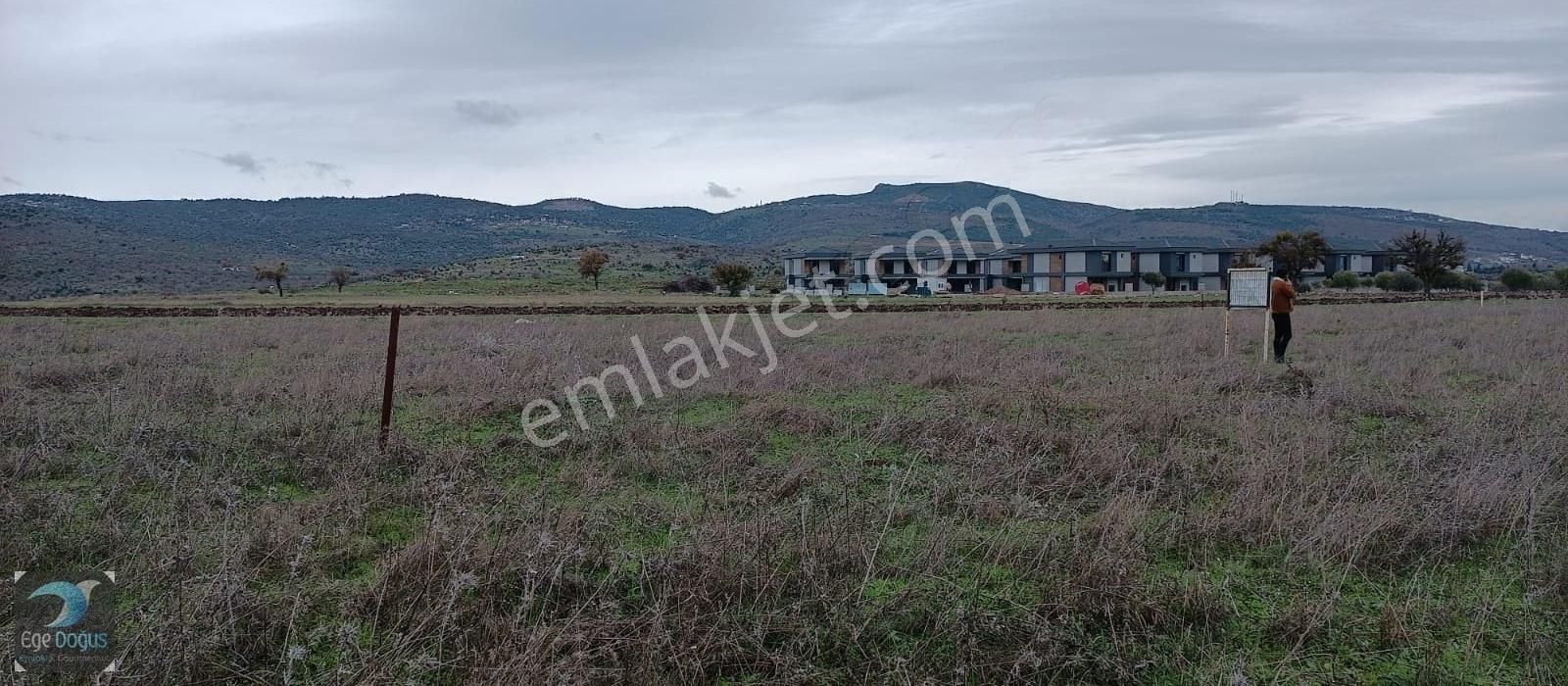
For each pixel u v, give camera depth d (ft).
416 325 80.48
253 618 15.61
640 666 14.34
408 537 20.34
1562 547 19.11
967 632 15.39
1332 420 32.60
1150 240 266.16
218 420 31.58
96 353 57.77
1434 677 14.60
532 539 18.38
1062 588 16.89
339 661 14.57
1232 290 51.55
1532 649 15.24
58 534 19.38
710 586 16.88
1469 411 33.94
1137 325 77.20
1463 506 21.12
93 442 28.19
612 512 21.54
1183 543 20.03
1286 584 18.11
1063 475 24.35
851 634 15.52
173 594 16.16
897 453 28.43
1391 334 66.49
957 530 19.99
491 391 38.22
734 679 14.74
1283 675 14.80
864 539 19.11
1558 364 47.55
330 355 53.93
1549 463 25.14
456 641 15.10
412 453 26.81
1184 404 34.09
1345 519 19.85
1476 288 204.74
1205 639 15.90
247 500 22.58
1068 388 40.40
